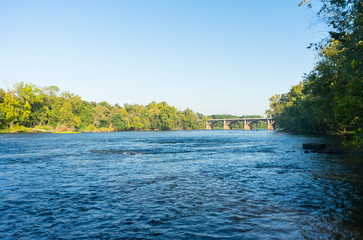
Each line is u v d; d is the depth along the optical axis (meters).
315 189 14.16
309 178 17.09
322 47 13.68
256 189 14.50
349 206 11.16
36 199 12.97
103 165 24.78
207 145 51.25
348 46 13.89
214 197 12.98
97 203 12.20
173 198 12.90
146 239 8.23
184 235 8.46
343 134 61.16
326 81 37.84
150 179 17.81
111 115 161.25
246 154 33.53
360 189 13.98
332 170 19.62
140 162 26.81
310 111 65.44
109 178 18.25
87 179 17.94
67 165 24.84
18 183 16.73
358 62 12.88
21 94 116.81
